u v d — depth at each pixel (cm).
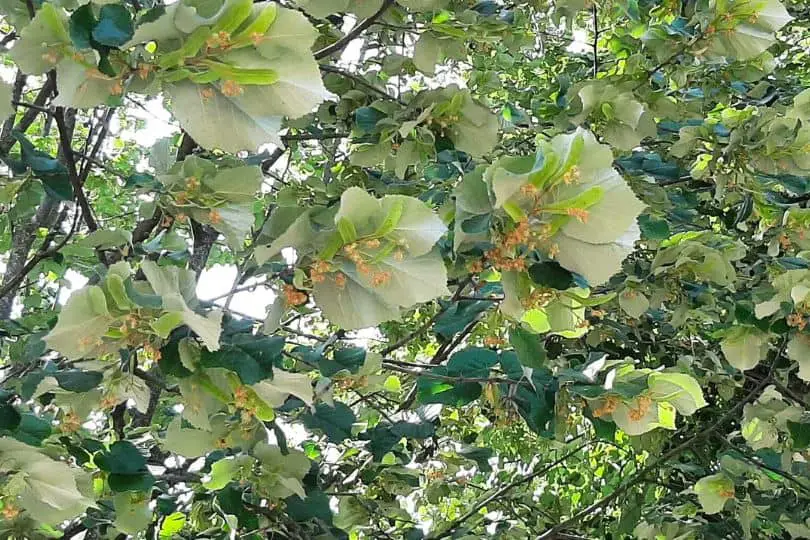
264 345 165
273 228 173
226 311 188
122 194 406
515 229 167
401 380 363
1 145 275
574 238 171
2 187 252
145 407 205
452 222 194
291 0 258
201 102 164
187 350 167
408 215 161
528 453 458
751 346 318
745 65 364
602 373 220
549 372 231
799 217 305
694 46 304
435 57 296
